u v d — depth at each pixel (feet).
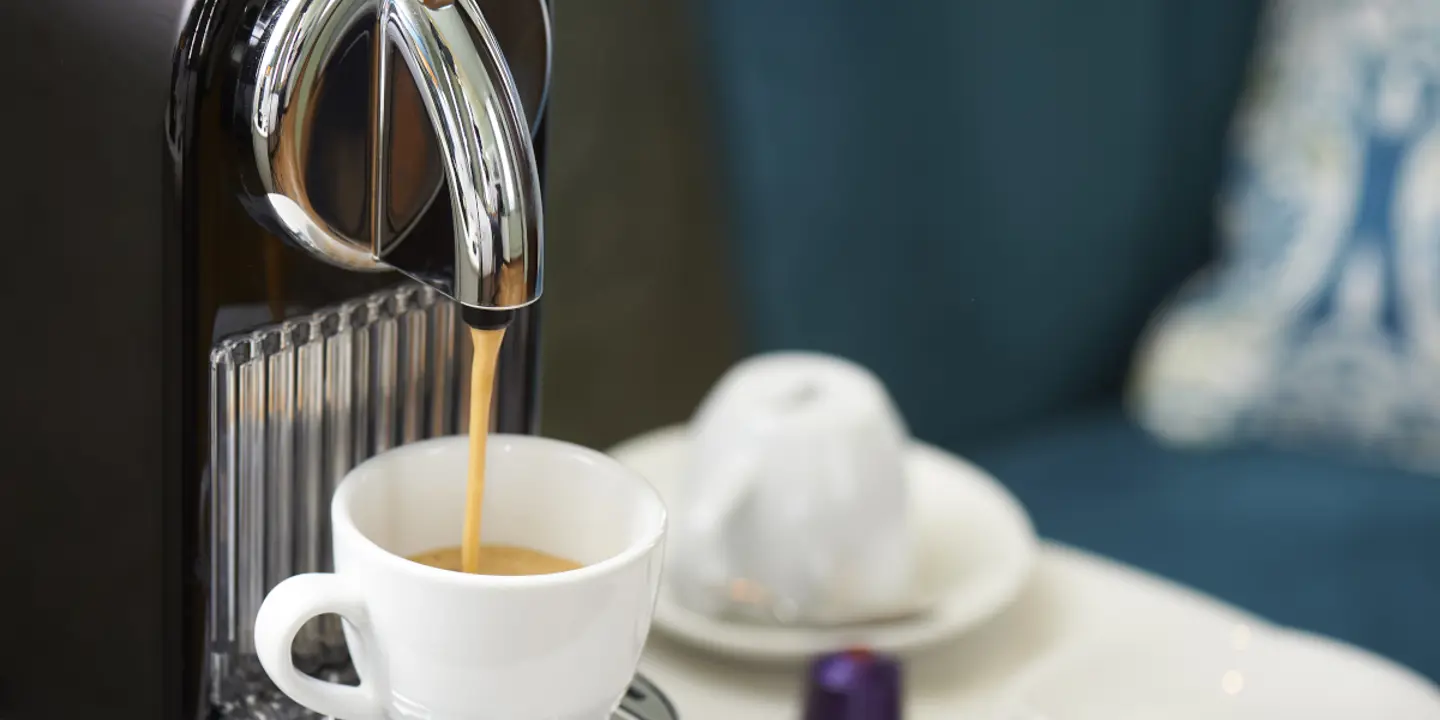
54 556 2.46
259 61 2.28
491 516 2.45
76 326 2.38
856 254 4.47
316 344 2.43
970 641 3.08
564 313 4.30
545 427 4.33
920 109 4.54
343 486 2.35
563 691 2.29
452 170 2.23
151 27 2.30
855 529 3.10
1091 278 5.53
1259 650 3.04
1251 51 6.16
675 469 3.46
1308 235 5.62
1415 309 5.42
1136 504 5.04
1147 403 5.66
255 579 2.44
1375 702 2.93
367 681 2.33
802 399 3.18
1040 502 4.98
